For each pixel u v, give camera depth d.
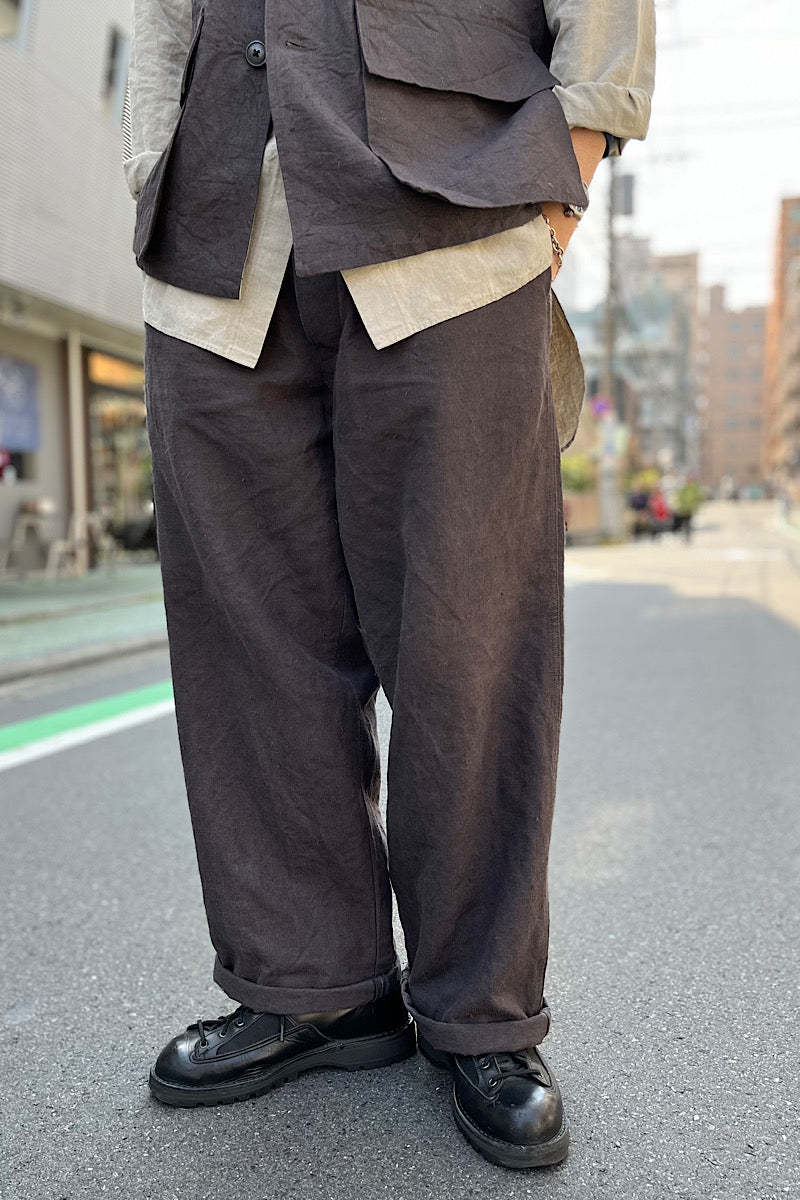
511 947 1.21
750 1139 1.26
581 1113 1.32
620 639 6.85
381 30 1.11
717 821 2.71
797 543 22.30
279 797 1.30
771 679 5.07
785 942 1.90
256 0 1.18
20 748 3.81
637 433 52.84
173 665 1.35
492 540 1.18
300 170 1.10
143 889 2.26
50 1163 1.23
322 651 1.31
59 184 10.24
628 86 1.18
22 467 11.78
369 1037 1.39
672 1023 1.58
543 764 1.23
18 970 1.84
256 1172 1.20
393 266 1.12
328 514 1.27
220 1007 1.68
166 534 1.32
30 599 9.36
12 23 9.60
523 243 1.16
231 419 1.23
